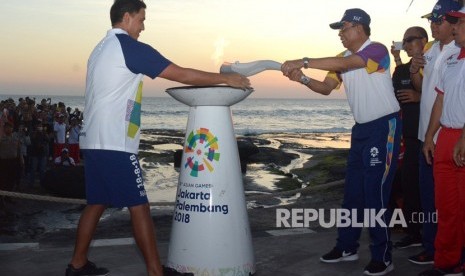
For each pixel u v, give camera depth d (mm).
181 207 3869
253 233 5516
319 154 26469
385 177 4102
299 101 152125
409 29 4914
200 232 3770
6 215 10484
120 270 4211
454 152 3648
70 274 3912
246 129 57219
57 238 8547
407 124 4918
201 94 3727
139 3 3699
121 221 9469
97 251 4754
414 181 4887
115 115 3535
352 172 4359
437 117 4039
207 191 3771
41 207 11328
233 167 3850
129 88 3572
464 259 4094
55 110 18641
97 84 3547
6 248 4969
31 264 4430
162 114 82312
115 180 3570
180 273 3789
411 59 4754
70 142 16234
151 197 13648
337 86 4426
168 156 23172
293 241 5105
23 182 14336
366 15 4090
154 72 3529
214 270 3750
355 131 4281
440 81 4000
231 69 3941
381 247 4113
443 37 4074
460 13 3627
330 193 12812
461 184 3824
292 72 3967
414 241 4953
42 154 13977
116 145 3537
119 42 3543
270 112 93062
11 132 11086
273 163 22047
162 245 5074
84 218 3891
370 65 3965
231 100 3787
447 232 3908
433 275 3996
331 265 4359
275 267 4297
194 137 3828
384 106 4059
